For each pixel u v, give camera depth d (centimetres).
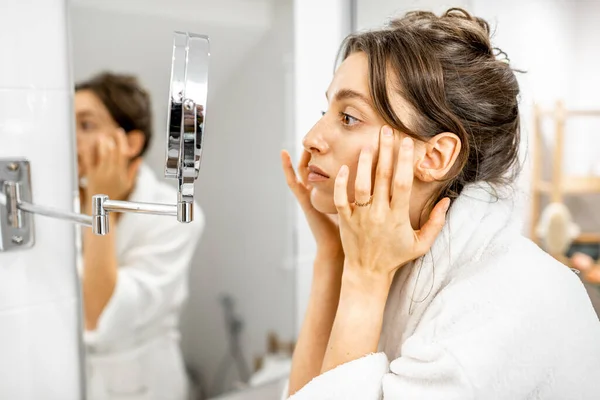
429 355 52
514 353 52
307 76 107
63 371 81
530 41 138
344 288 61
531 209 168
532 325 53
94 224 60
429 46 57
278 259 109
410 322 62
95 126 81
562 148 161
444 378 51
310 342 75
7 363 75
